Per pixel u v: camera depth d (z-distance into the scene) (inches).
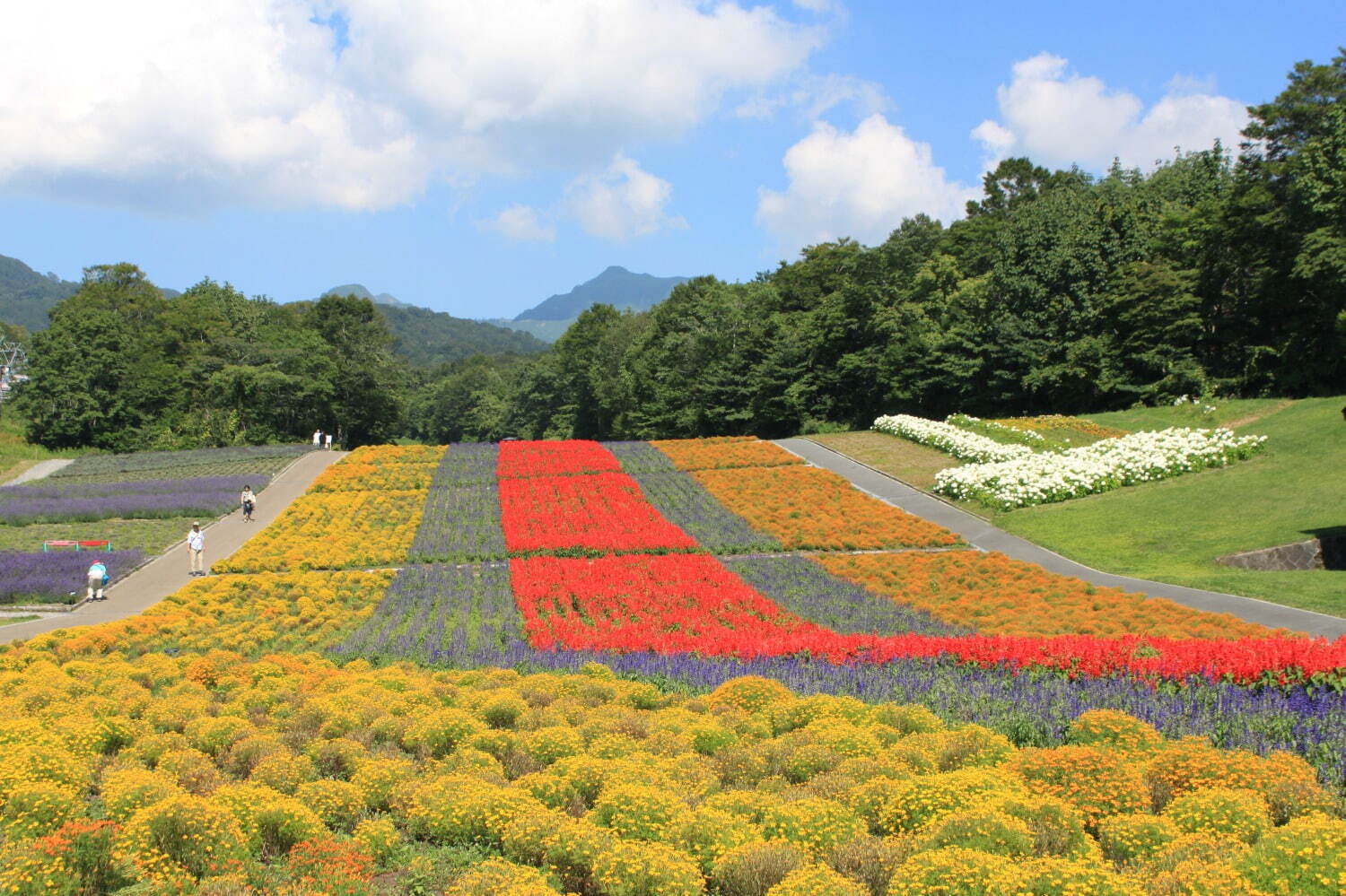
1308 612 1011.9
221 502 1989.4
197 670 830.5
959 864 376.8
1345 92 2418.8
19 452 3161.9
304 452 2736.2
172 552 1643.7
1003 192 4596.5
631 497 1940.2
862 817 468.4
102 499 2030.0
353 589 1369.3
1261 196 2393.0
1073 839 433.7
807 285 3988.7
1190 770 498.3
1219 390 2421.3
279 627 1168.8
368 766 536.4
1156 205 3088.1
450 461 2390.5
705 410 3533.5
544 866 446.3
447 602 1267.2
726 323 3833.7
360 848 456.8
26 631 1186.0
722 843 435.8
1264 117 2514.8
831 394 3348.9
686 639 978.7
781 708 654.5
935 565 1369.3
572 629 1057.5
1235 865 380.2
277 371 3558.1
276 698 729.6
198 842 439.8
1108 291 2751.0
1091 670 739.4
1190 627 957.2
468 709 674.2
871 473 2090.3
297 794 515.5
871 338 3243.1
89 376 3368.6
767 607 1161.4
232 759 589.6
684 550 1542.8
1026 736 611.8
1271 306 2449.6
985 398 2896.2
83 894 414.9
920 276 3489.2
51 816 468.8
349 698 685.3
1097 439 2149.4
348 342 4055.1
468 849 470.6
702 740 596.4
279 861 458.3
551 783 514.3
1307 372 2290.8
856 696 725.3
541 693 717.9
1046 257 2869.1
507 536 1641.2
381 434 4227.4
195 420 3533.5
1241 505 1496.1
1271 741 569.6
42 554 1562.5
